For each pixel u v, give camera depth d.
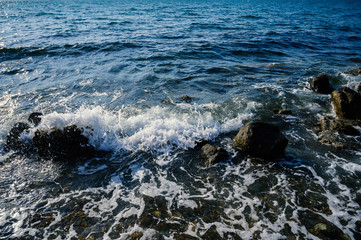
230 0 95.19
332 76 10.44
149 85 9.52
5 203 3.99
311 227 3.48
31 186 4.40
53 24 25.44
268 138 5.11
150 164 5.09
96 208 3.91
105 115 6.96
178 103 7.93
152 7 53.12
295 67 11.98
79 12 40.00
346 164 4.92
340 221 3.57
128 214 3.79
